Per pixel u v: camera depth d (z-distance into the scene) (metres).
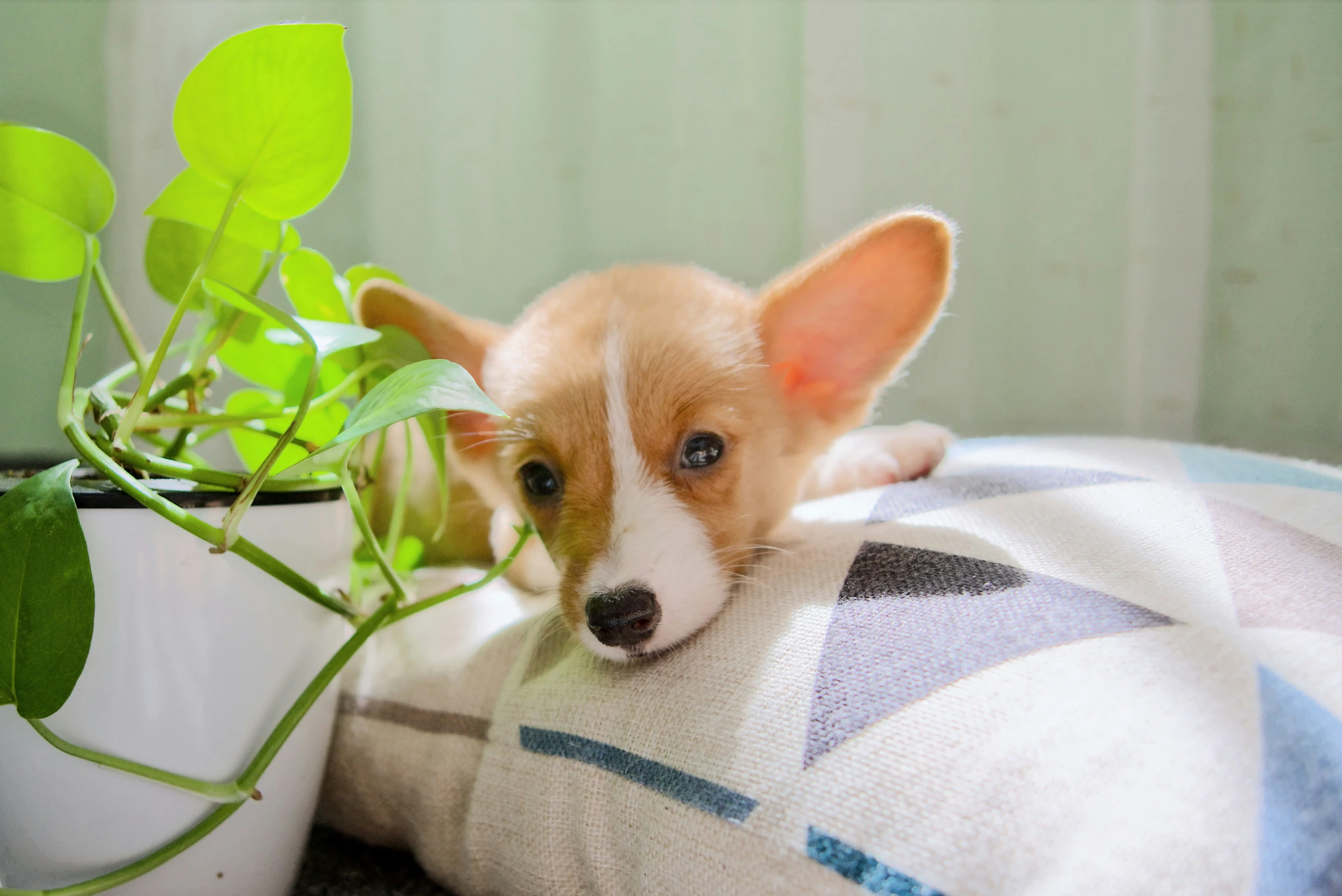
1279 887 0.21
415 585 0.36
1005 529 0.27
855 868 0.22
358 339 0.25
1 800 0.25
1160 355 0.54
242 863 0.26
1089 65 0.54
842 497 0.35
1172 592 0.25
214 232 0.27
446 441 0.37
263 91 0.25
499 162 0.54
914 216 0.33
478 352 0.35
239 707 0.25
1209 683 0.23
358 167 0.53
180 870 0.25
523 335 0.34
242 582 0.25
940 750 0.23
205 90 0.24
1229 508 0.27
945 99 0.53
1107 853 0.21
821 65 0.51
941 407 0.55
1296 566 0.25
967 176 0.53
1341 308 0.51
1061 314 0.55
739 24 0.54
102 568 0.24
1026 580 0.25
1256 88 0.52
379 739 0.30
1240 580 0.25
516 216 0.54
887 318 0.34
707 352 0.33
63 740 0.24
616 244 0.54
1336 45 0.50
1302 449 0.53
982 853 0.22
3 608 0.23
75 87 0.46
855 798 0.23
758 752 0.24
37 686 0.23
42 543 0.23
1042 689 0.23
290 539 0.26
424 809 0.29
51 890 0.24
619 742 0.26
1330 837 0.21
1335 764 0.22
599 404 0.32
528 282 0.54
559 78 0.54
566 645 0.31
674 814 0.24
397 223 0.53
